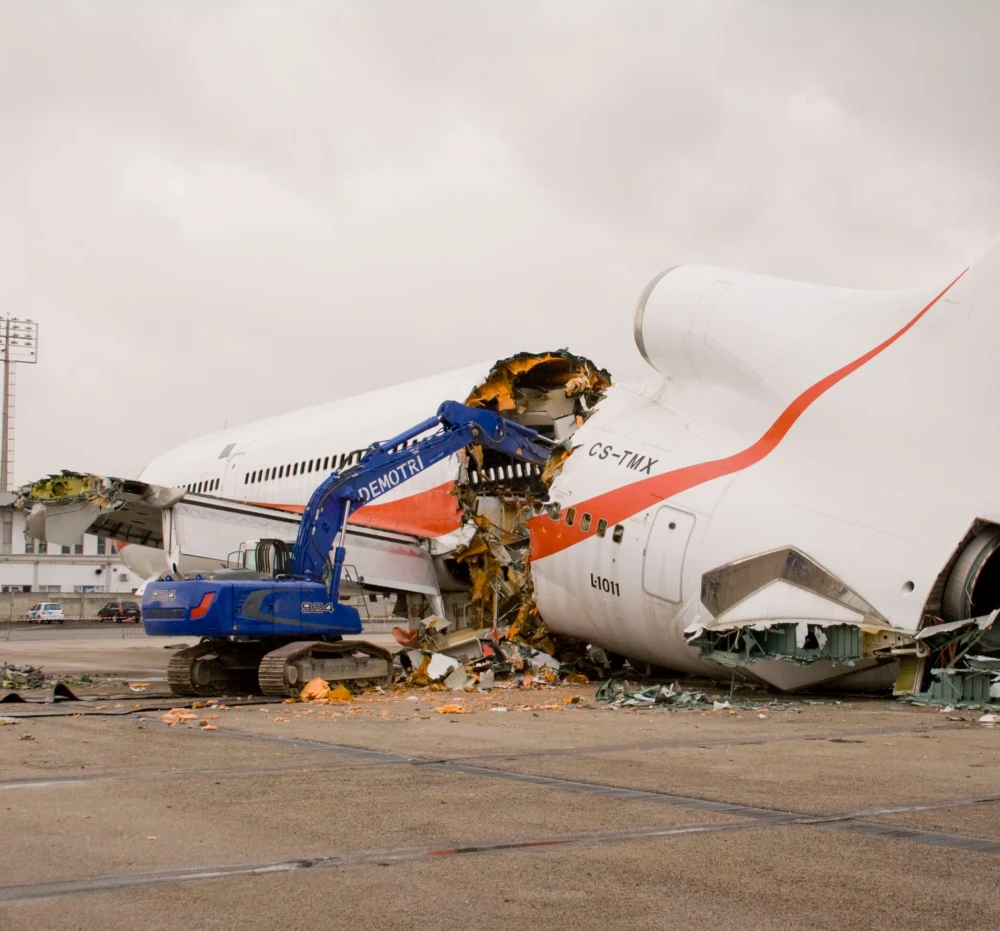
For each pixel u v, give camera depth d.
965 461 14.29
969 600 13.87
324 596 16.89
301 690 16.11
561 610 19.19
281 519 21.31
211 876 5.61
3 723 12.66
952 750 10.21
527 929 4.78
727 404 17.25
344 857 6.00
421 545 22.92
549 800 7.63
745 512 15.80
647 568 16.95
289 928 4.78
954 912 5.04
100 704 15.37
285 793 7.90
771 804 7.50
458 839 6.43
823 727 12.22
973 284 14.68
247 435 32.53
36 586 79.00
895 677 15.38
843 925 4.85
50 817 7.04
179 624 16.03
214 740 11.04
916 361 15.07
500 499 23.08
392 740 11.04
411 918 4.92
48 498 19.44
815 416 15.80
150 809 7.30
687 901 5.18
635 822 6.90
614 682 19.45
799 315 16.64
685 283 18.33
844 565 14.59
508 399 22.95
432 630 20.69
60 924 4.80
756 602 15.26
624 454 18.17
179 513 20.06
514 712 14.13
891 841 6.38
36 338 83.75
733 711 14.15
